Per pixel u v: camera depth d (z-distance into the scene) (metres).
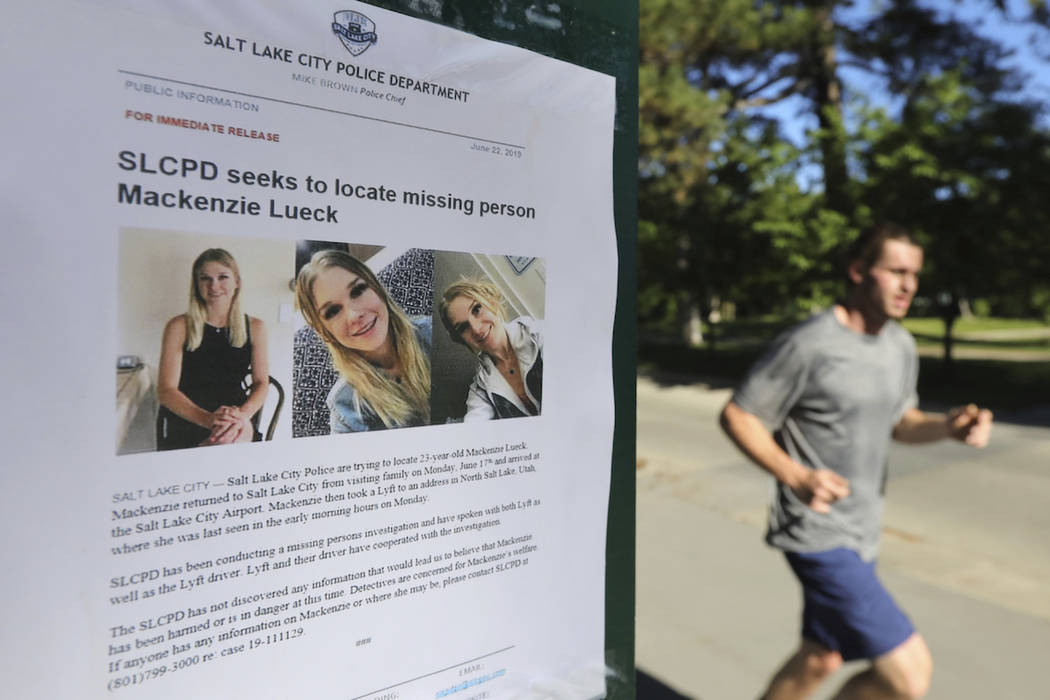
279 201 0.79
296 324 0.80
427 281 0.91
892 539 4.61
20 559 0.65
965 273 11.06
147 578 0.72
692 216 15.14
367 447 0.86
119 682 0.71
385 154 0.87
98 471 0.69
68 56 0.67
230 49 0.75
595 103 1.11
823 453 2.28
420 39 0.90
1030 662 3.09
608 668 1.15
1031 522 4.91
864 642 2.20
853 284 2.31
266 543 0.79
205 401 0.74
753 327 30.34
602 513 1.13
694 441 7.87
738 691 2.92
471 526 0.97
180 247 0.73
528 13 1.02
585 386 1.10
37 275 0.65
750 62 17.02
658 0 14.43
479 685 0.98
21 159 0.65
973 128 10.89
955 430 2.39
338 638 0.85
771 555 4.35
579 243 1.09
